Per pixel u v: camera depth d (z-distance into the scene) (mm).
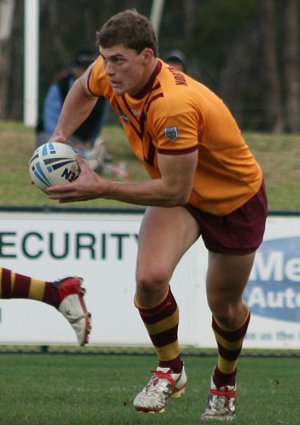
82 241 30078
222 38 126812
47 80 126250
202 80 129000
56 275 30016
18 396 23766
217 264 18625
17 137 56188
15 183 47250
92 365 30734
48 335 30203
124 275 30188
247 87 130500
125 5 132250
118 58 16547
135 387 25688
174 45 126250
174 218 18141
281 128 112938
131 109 17281
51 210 30000
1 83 114250
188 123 16781
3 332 30094
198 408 21922
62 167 17391
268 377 28469
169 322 18875
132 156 53094
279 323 30422
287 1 126875
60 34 130000
